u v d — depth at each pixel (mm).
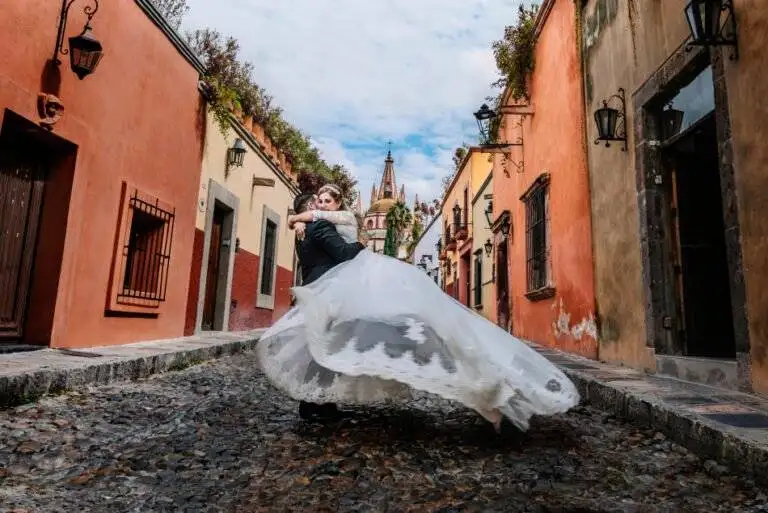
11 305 4961
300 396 2850
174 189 7598
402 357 2611
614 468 2551
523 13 10188
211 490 2176
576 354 7434
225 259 10055
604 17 6547
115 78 6031
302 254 3324
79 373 4008
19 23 4555
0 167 4805
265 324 12695
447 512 1993
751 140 3775
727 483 2344
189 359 5969
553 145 8680
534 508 2045
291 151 14391
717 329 5035
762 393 3594
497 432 2816
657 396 3582
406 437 2973
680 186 5254
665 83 4965
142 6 6492
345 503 2066
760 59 3689
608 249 6328
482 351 2613
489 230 15273
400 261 3072
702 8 3990
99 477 2291
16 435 2803
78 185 5410
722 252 5129
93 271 5777
